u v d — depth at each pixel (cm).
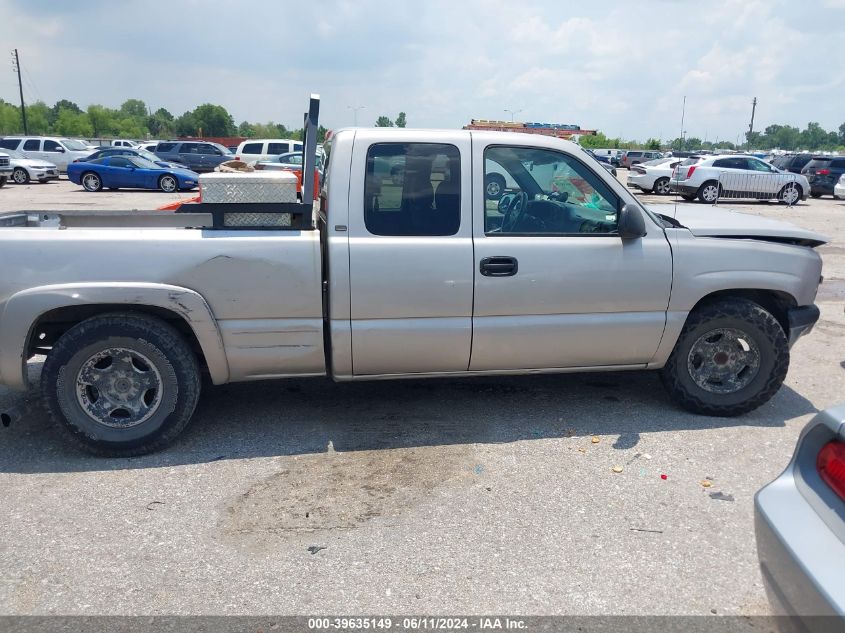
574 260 430
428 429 454
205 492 375
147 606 286
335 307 412
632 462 409
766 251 457
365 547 326
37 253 388
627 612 283
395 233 415
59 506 360
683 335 459
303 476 392
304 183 427
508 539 332
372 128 423
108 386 407
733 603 288
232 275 401
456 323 426
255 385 532
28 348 402
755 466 405
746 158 2245
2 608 284
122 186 2459
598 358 454
